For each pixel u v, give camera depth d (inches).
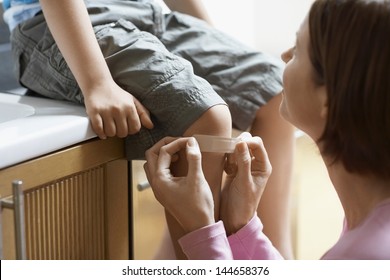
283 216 60.3
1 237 39.3
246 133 47.0
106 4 55.8
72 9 49.0
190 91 48.0
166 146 44.9
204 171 47.0
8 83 64.4
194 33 59.7
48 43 54.0
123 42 51.4
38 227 43.4
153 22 57.8
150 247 53.5
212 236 40.9
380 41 31.9
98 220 48.5
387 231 32.3
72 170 44.8
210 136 45.8
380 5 32.5
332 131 34.0
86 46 48.3
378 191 35.1
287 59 42.1
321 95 36.1
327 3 34.4
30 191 42.3
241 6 88.3
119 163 49.2
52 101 52.5
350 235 33.7
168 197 42.9
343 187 37.0
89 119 45.8
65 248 46.0
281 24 87.9
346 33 32.8
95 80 47.4
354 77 32.3
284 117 40.8
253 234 44.1
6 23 65.4
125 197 50.5
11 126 43.2
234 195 44.7
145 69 49.0
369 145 32.9
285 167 59.4
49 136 42.3
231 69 57.7
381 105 31.9
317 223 81.9
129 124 46.6
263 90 57.3
